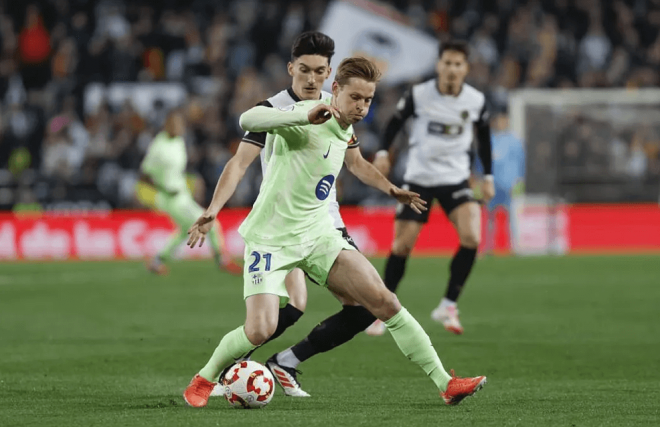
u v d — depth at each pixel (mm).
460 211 35344
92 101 85125
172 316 40969
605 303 44594
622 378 26766
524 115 77438
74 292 50656
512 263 65250
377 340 33969
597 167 77188
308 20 88750
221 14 89375
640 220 75000
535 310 42438
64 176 79062
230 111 82938
